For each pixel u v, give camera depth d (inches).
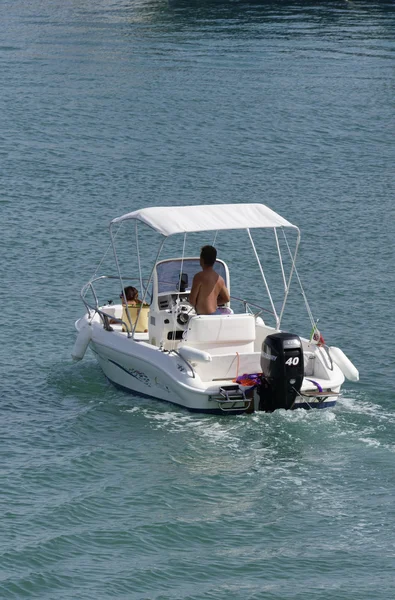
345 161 2952.8
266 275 1940.2
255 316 1445.6
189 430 1203.9
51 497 1037.8
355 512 1014.4
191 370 1234.0
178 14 6210.6
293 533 973.2
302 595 861.2
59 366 1457.9
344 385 1370.6
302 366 1208.8
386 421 1234.0
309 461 1123.9
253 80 4121.6
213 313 1295.5
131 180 2657.5
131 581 880.3
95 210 2365.9
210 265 1298.0
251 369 1270.9
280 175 2768.2
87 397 1334.9
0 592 858.8
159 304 1346.0
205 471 1099.3
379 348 1542.8
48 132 3186.5
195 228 1284.4
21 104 3580.2
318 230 2251.5
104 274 1923.0
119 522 986.7
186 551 938.1
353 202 2503.7
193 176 2721.5
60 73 4217.5
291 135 3248.0
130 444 1170.0
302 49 4938.5
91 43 5054.1
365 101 3777.1
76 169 2746.1
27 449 1159.6
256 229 2244.1
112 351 1353.3
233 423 1217.4
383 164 2928.2
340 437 1183.6
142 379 1312.7
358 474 1093.8
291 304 1771.7
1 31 5462.6
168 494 1046.4
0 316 1665.8
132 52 4788.4
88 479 1081.4
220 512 1011.3
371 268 1985.7
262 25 5762.8
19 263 1959.9
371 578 892.0
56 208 2369.6
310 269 1975.9
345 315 1710.1
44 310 1706.4
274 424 1212.5
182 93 3838.6
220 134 3230.8
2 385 1375.5
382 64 4562.0
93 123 3334.2
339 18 6141.7
